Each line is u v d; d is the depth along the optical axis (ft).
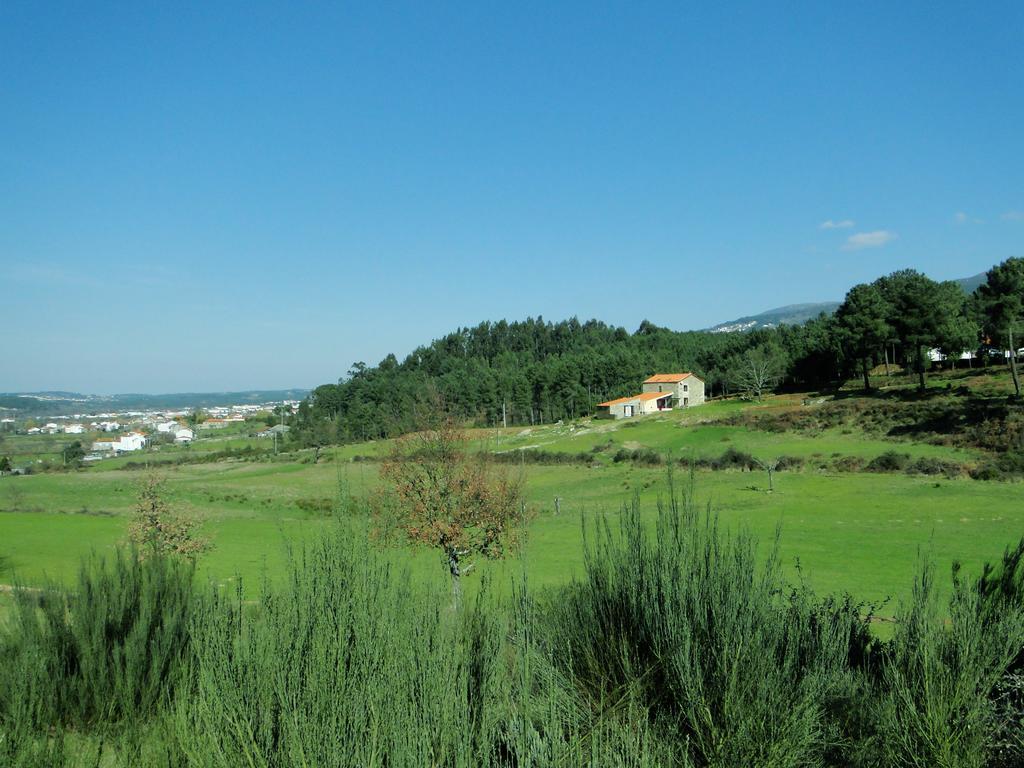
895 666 16.52
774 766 13.23
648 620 16.66
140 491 90.74
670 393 357.82
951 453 169.07
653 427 274.36
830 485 154.71
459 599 14.71
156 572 26.13
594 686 16.31
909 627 17.66
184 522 89.20
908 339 236.02
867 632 21.30
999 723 15.62
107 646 21.56
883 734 15.15
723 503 140.26
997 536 103.50
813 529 114.83
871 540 105.09
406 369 580.30
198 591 25.66
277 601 12.64
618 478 183.62
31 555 97.60
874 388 265.13
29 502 187.93
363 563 12.85
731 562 16.81
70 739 15.02
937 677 15.35
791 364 331.16
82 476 267.18
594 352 498.28
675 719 14.67
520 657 13.70
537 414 419.74
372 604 12.23
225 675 11.76
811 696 14.39
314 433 319.27
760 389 307.99
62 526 133.69
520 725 12.55
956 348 267.39
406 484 63.67
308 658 11.48
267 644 11.90
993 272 218.59
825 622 18.20
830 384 314.55
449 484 63.31
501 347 644.69
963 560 86.58
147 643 22.22
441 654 11.72
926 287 236.22
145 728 13.92
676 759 13.70
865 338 263.49
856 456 176.14
